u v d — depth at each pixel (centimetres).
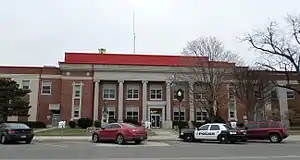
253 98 4072
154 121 5194
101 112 5125
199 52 4666
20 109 4153
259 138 2669
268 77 4141
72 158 1300
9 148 1809
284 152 1625
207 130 2555
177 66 5050
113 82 5284
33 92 5116
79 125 4709
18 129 2256
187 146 2070
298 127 5100
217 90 3988
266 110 5100
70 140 2725
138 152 1603
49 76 5209
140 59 5591
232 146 2081
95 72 5162
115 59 5553
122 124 2328
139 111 5228
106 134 2359
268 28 4516
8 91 4050
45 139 2805
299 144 2355
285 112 5203
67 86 5075
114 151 1653
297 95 5469
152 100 5247
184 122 4791
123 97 5231
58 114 5122
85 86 5109
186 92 4666
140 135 2258
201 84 4112
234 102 4931
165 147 1967
